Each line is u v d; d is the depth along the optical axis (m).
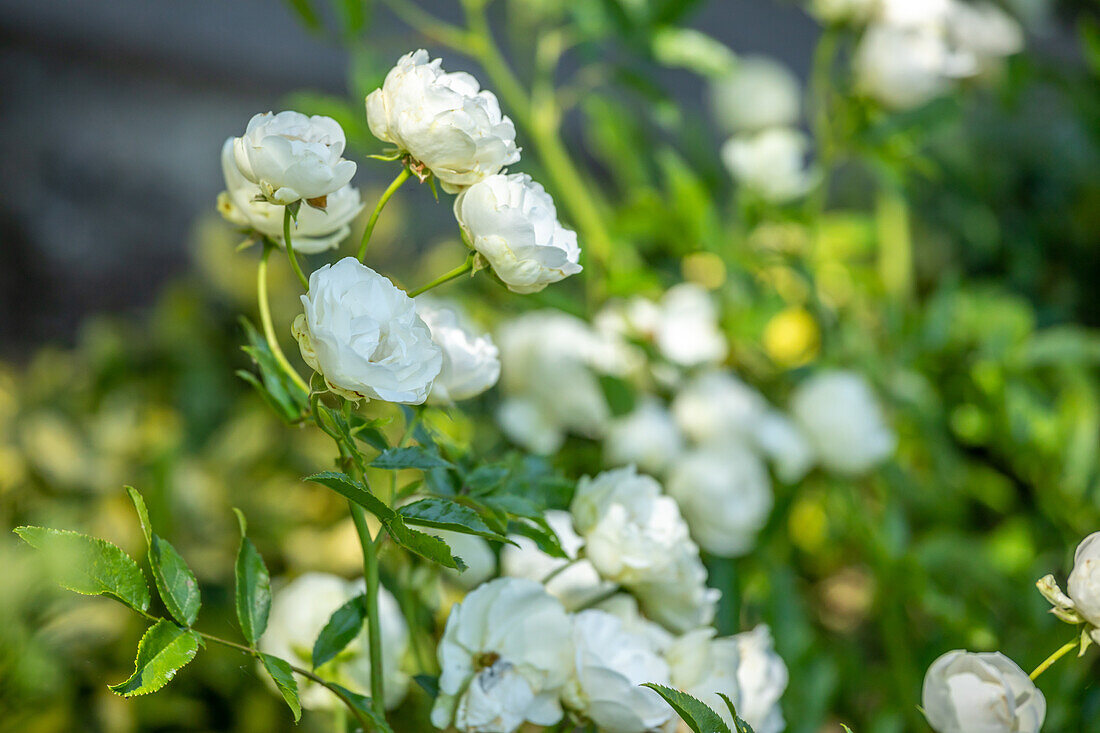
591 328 1.23
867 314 1.56
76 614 1.14
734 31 2.89
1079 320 1.73
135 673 0.72
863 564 1.43
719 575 1.10
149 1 2.80
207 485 1.42
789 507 1.21
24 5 2.67
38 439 1.43
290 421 0.79
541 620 0.79
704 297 1.32
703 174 1.53
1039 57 1.72
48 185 2.60
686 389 1.27
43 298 2.49
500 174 0.75
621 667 0.79
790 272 1.50
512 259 0.73
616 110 1.43
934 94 1.29
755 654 0.86
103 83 2.73
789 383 1.36
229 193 0.79
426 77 0.73
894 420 1.42
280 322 1.72
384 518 0.73
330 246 0.80
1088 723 0.89
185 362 1.70
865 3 1.26
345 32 1.14
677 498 1.10
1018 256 1.76
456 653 0.79
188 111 2.80
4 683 1.05
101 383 1.66
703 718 0.73
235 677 1.12
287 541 1.36
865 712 1.19
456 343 0.79
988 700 0.75
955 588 1.21
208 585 1.21
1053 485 1.31
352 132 1.07
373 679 0.78
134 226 2.66
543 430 1.20
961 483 1.41
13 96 2.62
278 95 2.90
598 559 0.82
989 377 1.37
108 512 1.36
